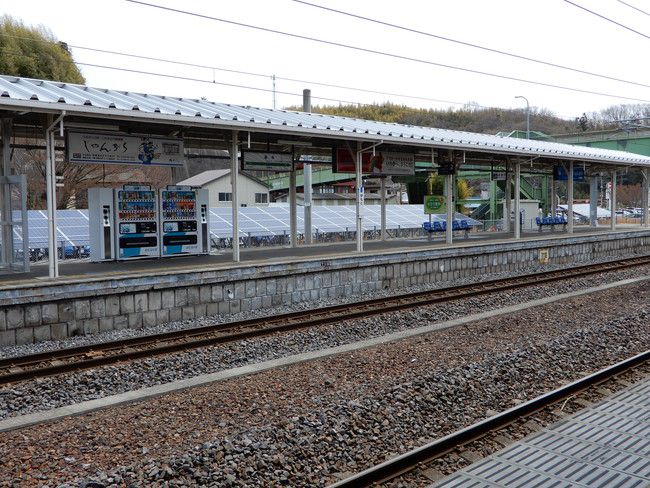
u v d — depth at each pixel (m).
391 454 5.88
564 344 9.85
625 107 73.38
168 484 5.00
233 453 5.58
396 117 98.19
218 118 13.68
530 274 18.97
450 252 19.47
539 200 42.56
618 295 15.06
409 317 12.66
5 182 13.55
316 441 5.96
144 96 15.70
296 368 8.71
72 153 13.73
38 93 11.98
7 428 6.40
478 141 23.02
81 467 5.41
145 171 39.34
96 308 11.88
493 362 8.70
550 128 97.06
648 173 35.78
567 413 6.90
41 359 9.42
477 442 6.03
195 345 10.14
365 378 8.15
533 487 5.09
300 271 15.30
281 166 19.05
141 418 6.72
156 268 14.03
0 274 13.10
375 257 17.19
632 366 8.52
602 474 5.32
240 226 27.27
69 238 22.50
